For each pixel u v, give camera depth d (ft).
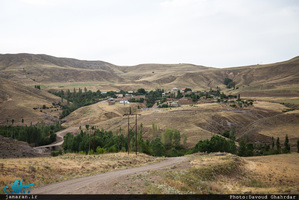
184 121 557.33
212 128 528.22
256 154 332.80
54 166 98.63
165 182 72.64
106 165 118.52
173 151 325.62
